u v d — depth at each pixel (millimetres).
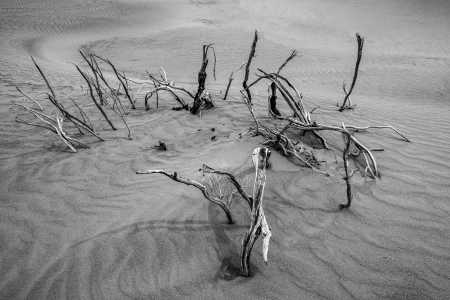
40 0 23906
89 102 5492
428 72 11070
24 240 2295
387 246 2064
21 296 1849
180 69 12961
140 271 1974
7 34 16359
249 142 3438
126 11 23047
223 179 2812
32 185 2975
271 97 4035
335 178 2809
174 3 26078
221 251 2098
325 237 2166
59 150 3689
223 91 6289
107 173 3141
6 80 7203
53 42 16234
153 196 2695
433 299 1697
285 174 2867
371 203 2479
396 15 22141
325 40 18172
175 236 2234
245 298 1760
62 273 1994
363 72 11578
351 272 1889
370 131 3820
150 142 3801
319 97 6059
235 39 16750
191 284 1862
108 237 2271
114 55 14695
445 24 20031
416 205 2428
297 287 1810
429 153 3193
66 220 2486
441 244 2053
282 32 19344
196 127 4129
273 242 2145
